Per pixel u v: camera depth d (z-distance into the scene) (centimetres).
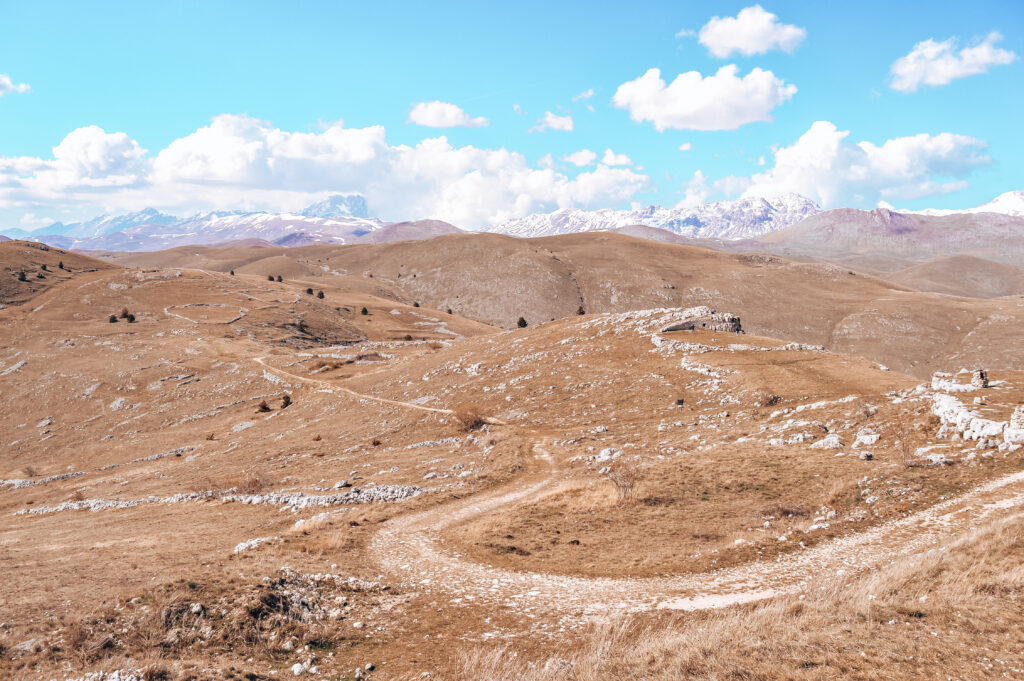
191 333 15450
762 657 1336
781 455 3462
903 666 1231
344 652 1795
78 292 17738
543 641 1798
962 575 1644
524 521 3095
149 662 1598
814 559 2189
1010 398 3344
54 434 10381
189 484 5934
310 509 3844
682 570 2264
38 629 1784
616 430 5266
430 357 10525
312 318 18562
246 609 1888
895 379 5106
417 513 3562
